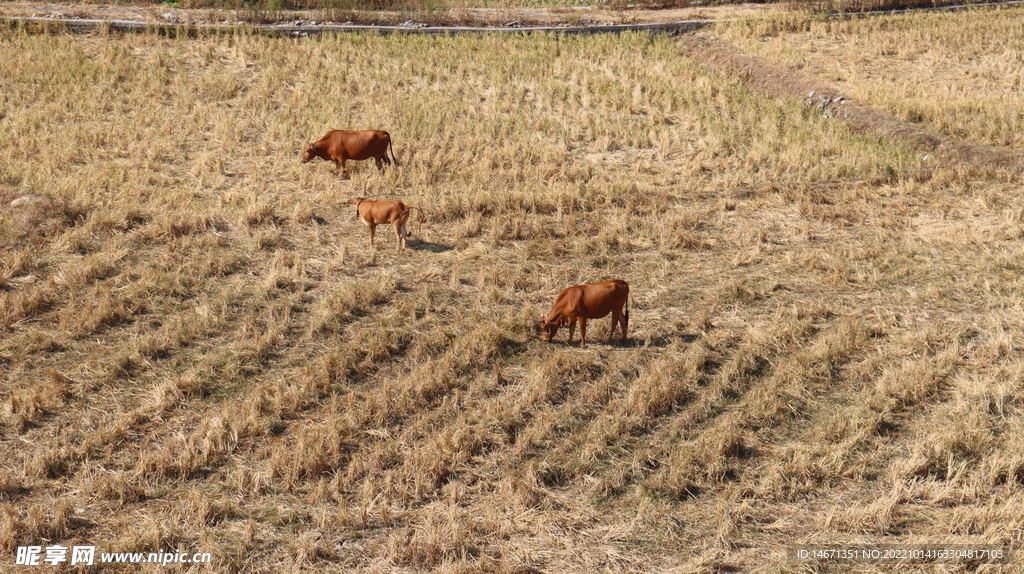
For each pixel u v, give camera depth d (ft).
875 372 92.02
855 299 107.76
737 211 134.62
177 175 141.79
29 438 78.43
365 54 211.61
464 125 169.48
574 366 91.61
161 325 98.84
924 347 95.76
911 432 82.33
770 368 93.20
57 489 72.74
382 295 105.91
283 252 115.24
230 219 124.77
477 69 205.67
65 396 84.23
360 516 70.64
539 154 156.56
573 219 126.21
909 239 123.03
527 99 189.26
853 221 130.62
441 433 81.05
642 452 78.95
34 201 122.01
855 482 75.77
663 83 198.70
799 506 73.00
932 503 72.84
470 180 144.15
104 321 97.91
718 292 108.78
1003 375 90.27
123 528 68.39
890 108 178.91
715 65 214.90
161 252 114.52
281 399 84.07
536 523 70.79
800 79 197.98
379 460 76.84
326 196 133.69
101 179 134.10
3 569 63.87
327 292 106.83
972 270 114.52
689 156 158.61
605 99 185.47
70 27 214.07
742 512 71.87
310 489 74.38
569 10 257.34
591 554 67.56
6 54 194.49
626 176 148.66
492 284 109.29
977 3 268.82
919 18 248.73
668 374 89.61
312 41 219.41
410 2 246.27
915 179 146.00
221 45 213.05
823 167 150.82
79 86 178.29
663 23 239.30
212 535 68.39
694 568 65.62
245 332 97.09
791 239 124.98
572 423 83.61
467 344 94.63
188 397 85.76
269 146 156.56
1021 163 149.38
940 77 205.36
